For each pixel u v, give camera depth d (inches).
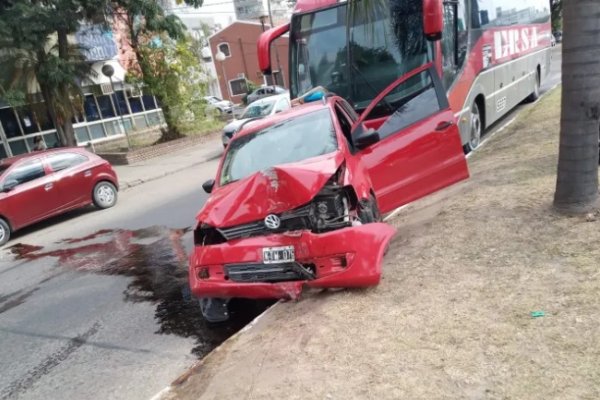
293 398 113.8
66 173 433.4
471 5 326.3
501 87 396.8
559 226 168.2
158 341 177.9
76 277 271.1
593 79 163.2
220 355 146.0
